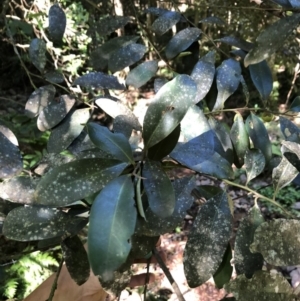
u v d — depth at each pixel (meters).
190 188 0.33
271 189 1.61
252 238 0.32
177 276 1.39
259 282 0.30
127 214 0.24
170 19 0.50
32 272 1.31
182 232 1.58
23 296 1.27
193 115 0.36
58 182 0.27
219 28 1.07
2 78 2.46
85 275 0.34
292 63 1.45
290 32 0.35
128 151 0.28
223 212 0.33
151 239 0.32
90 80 0.47
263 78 0.45
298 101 0.45
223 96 0.44
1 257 0.38
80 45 1.50
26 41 1.52
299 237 0.29
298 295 0.30
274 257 0.29
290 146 0.30
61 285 0.46
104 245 0.23
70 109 0.45
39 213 0.32
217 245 0.32
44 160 0.38
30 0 1.17
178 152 0.33
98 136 0.29
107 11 0.79
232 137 0.43
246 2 0.66
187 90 0.28
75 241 0.34
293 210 1.57
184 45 0.49
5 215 0.36
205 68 0.42
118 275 0.32
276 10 0.41
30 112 0.48
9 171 0.35
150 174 0.27
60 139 0.44
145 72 0.48
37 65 0.50
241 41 0.49
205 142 0.34
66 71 1.52
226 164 0.34
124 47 0.49
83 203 0.33
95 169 0.28
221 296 1.31
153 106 0.28
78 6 1.50
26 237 0.31
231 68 0.45
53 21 0.51
